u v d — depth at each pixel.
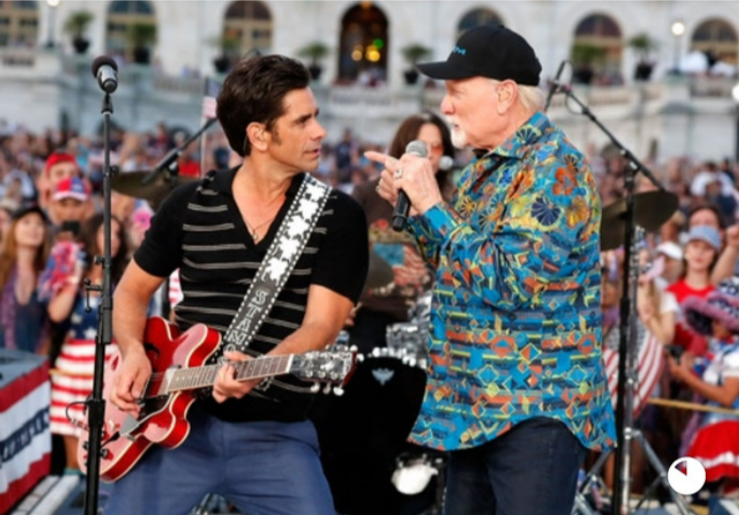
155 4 54.22
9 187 18.53
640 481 8.41
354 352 4.08
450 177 6.89
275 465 4.52
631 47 49.31
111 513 4.53
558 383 4.32
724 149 47.94
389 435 6.38
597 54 49.88
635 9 55.59
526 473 4.31
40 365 7.70
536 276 4.17
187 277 4.57
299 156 4.44
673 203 7.02
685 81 47.69
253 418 4.52
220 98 4.48
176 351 4.48
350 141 35.62
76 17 47.03
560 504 4.33
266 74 4.40
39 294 8.80
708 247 9.19
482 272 4.18
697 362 8.65
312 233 4.49
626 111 48.69
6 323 8.97
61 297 8.68
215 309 4.52
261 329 4.50
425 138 6.78
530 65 4.43
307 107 4.42
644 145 48.47
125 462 4.53
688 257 9.25
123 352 4.54
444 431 4.40
